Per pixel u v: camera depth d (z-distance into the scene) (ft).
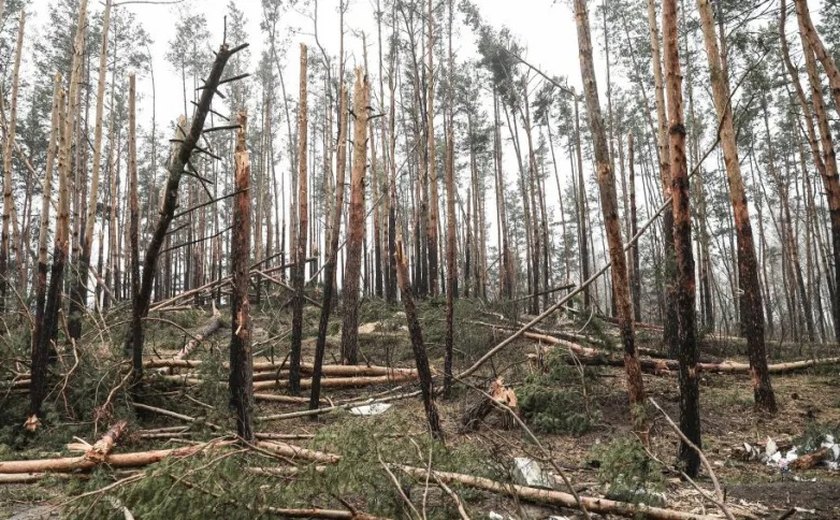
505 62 75.92
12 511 14.74
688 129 58.08
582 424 23.17
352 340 33.68
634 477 13.64
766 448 20.79
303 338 43.14
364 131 30.76
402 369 32.91
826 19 47.44
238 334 19.89
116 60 80.12
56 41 68.44
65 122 22.71
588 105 18.42
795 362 36.96
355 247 33.58
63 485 16.30
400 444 14.02
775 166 93.81
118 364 23.18
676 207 17.38
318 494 13.24
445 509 13.16
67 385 22.95
